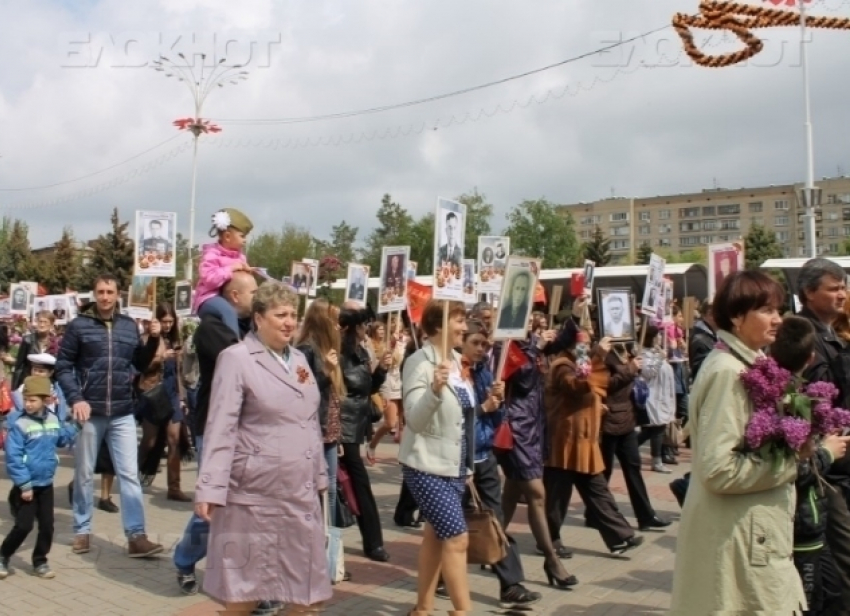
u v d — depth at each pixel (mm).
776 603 3152
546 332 6672
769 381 3145
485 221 65938
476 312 6945
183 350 8359
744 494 3201
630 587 5910
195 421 5191
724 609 3172
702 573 3254
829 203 103000
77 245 50969
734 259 7574
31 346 10289
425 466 4625
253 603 3895
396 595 5691
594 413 6402
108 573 6039
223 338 5074
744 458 3131
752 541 3178
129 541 6418
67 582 5832
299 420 3906
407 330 12195
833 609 3994
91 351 6320
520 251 74188
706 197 112375
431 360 4828
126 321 6594
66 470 10500
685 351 12531
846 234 102312
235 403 3787
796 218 105938
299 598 3814
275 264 63688
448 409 4664
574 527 7754
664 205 115062
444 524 4605
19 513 5867
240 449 3822
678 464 11117
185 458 9328
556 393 6430
